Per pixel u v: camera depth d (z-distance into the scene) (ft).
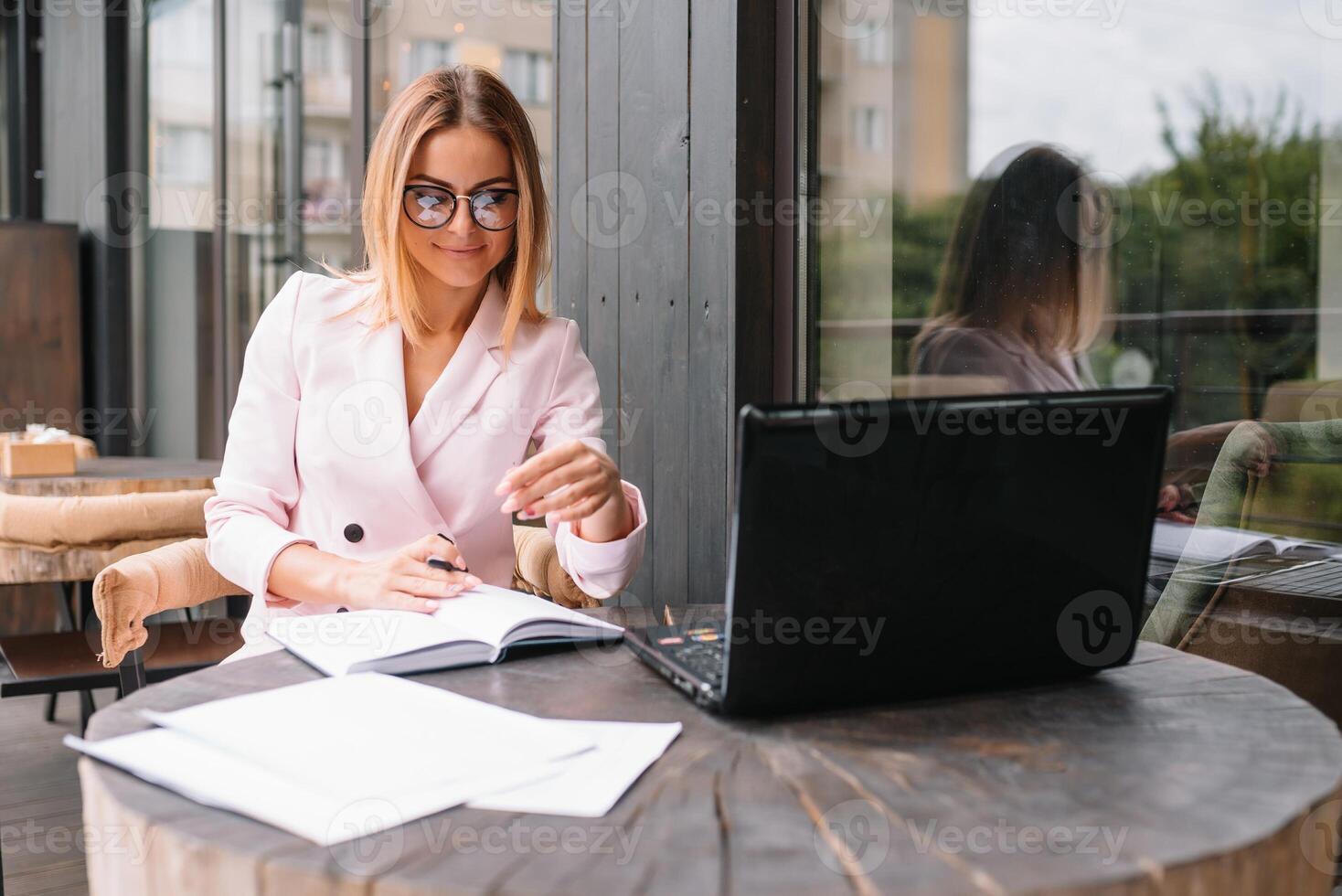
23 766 9.34
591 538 4.84
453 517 5.28
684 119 6.65
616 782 2.61
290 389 5.19
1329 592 4.47
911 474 3.04
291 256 12.27
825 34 6.18
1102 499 3.26
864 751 2.86
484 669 3.66
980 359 5.60
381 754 2.74
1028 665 3.36
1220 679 3.52
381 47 10.46
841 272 6.21
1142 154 4.95
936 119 5.73
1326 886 2.56
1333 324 4.34
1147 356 5.03
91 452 11.52
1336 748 2.86
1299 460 4.50
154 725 3.04
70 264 15.72
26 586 13.85
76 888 6.89
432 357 5.45
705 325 6.53
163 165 14.97
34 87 18.90
